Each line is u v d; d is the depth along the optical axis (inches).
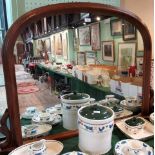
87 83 42.6
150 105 40.9
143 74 39.8
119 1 45.8
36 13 26.9
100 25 44.8
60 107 38.9
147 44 37.5
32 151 26.7
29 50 34.5
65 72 41.6
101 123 27.0
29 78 36.1
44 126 35.4
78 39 43.3
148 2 46.8
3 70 27.4
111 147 30.7
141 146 28.5
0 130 29.1
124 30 44.8
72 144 32.0
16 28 26.4
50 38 38.7
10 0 42.0
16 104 28.8
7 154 29.0
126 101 42.8
